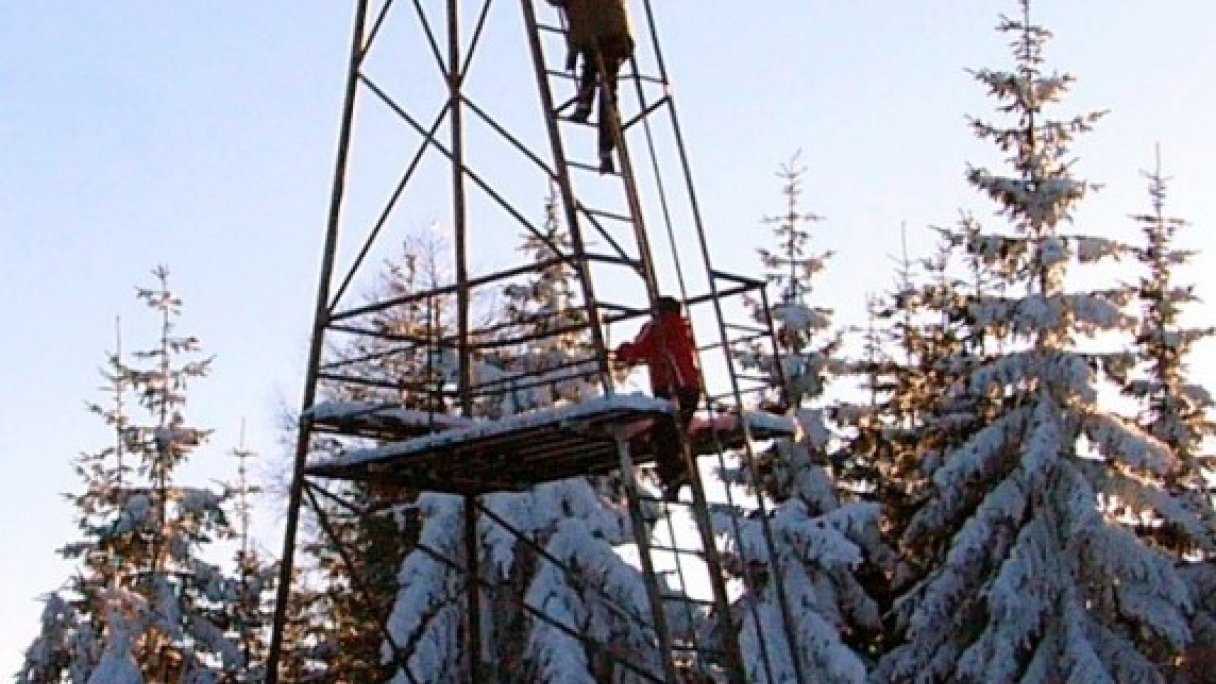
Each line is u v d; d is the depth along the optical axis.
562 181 15.62
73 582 37.62
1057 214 34.06
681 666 28.38
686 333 15.48
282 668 42.75
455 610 27.88
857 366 39.81
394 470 17.47
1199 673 35.97
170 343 39.53
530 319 21.75
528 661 28.25
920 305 45.47
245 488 45.06
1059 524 33.25
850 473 42.81
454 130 18.75
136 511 37.78
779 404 36.25
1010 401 35.78
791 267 37.97
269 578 43.16
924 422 41.03
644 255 15.45
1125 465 33.94
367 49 17.42
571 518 27.84
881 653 38.16
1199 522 33.75
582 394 29.23
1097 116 34.81
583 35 15.87
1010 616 32.34
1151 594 32.72
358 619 38.56
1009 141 34.75
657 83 16.17
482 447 16.16
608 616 27.78
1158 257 41.25
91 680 34.78
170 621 37.41
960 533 33.62
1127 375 35.19
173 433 38.78
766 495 36.53
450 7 18.77
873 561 37.56
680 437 15.09
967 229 35.47
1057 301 33.78
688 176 16.08
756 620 16.78
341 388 33.03
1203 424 40.53
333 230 17.20
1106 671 31.94
